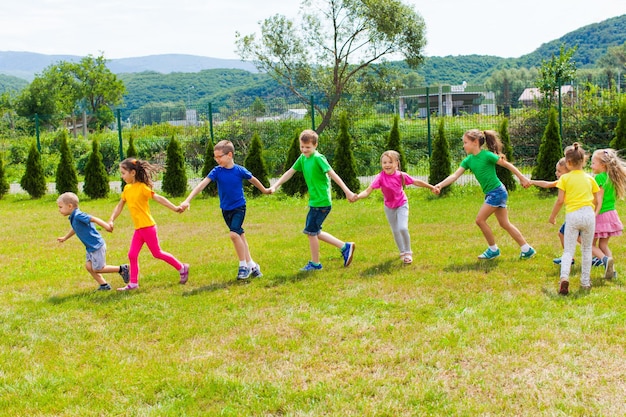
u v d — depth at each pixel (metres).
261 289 6.35
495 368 4.07
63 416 3.65
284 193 15.77
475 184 15.41
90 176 17.00
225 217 6.91
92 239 6.54
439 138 14.65
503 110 19.36
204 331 5.08
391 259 7.51
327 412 3.59
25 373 4.28
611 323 4.81
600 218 6.50
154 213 13.43
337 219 11.34
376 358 4.32
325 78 29.97
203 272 7.28
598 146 17.28
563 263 5.73
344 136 15.31
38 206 15.95
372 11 27.03
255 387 3.92
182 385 4.00
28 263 8.29
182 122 23.55
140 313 5.66
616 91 18.33
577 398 3.62
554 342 4.46
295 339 4.79
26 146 27.02
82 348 4.80
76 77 68.75
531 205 12.01
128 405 3.77
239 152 20.36
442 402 3.63
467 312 5.21
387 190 7.25
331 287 6.27
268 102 20.95
